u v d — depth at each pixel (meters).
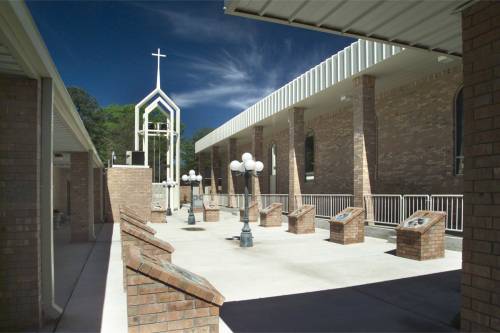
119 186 19.92
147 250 5.59
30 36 3.63
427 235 8.38
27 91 4.67
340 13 4.64
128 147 55.41
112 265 8.46
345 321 4.66
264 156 27.41
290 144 17.70
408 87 14.01
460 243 9.08
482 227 3.64
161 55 29.53
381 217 12.35
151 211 19.06
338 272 7.33
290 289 6.14
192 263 8.38
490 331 3.54
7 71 4.43
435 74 12.84
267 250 10.12
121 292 6.16
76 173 12.72
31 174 4.64
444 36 5.38
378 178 15.45
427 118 13.20
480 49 3.73
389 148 14.92
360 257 8.88
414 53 10.66
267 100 19.61
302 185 17.53
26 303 4.56
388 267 7.72
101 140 52.69
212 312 3.22
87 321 4.79
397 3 4.36
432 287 6.16
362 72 12.45
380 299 5.56
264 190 27.33
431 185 13.03
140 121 57.06
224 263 8.36
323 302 5.44
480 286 3.64
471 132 3.79
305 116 20.17
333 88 14.25
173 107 30.12
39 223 4.73
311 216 13.90
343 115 18.25
